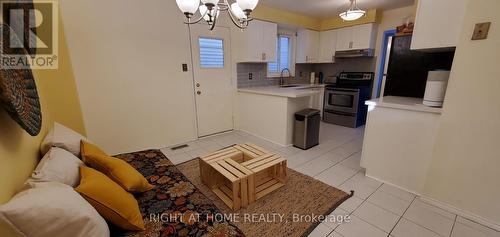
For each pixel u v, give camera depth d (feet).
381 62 14.47
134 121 9.75
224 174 5.90
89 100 8.49
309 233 5.19
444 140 5.64
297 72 17.04
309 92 10.61
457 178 5.58
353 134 12.81
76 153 4.91
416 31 6.18
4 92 2.73
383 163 7.21
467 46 4.98
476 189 5.33
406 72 7.82
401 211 5.89
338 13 14.01
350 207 6.09
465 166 5.41
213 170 6.83
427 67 7.31
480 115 5.02
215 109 12.55
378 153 7.26
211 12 5.36
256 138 12.27
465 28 4.95
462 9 5.28
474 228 5.23
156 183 5.23
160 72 10.05
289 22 13.75
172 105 10.75
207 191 6.95
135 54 9.23
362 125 14.85
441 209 5.93
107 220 3.47
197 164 8.92
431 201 6.14
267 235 5.11
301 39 15.78
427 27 5.94
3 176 3.10
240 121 13.60
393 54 8.02
